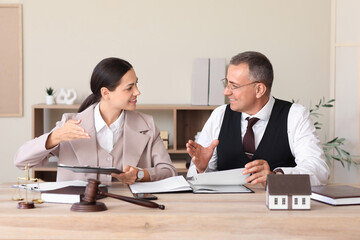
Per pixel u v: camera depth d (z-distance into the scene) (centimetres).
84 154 255
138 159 263
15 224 177
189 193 222
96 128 260
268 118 288
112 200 204
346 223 178
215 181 234
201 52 469
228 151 294
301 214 181
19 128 477
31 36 471
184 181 237
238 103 278
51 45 471
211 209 188
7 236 177
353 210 189
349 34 465
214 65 447
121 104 255
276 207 188
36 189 220
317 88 470
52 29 470
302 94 470
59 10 470
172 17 468
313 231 178
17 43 472
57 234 177
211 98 445
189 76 469
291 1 467
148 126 275
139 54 470
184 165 435
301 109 289
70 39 471
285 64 469
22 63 473
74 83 473
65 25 470
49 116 477
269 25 468
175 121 438
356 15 463
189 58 469
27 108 476
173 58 470
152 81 471
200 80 447
